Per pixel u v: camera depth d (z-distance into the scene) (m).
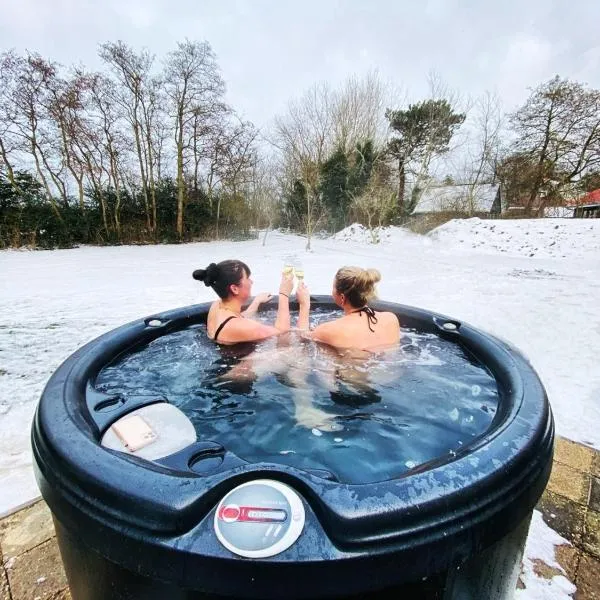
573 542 1.26
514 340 3.37
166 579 0.55
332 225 16.84
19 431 1.98
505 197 16.34
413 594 0.58
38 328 3.74
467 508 0.60
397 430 1.19
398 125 17.06
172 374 1.59
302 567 0.51
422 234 14.02
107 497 0.60
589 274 6.63
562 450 1.77
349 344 1.72
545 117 14.88
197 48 13.66
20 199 12.42
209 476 0.61
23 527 1.32
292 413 1.32
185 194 15.33
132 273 7.10
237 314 1.92
